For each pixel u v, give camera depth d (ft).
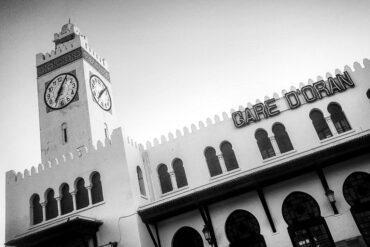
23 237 65.16
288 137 72.18
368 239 58.65
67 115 96.99
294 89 75.31
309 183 64.85
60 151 92.68
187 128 79.71
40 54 110.93
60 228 62.59
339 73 73.56
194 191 64.44
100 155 75.61
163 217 68.59
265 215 65.21
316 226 61.98
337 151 60.03
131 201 68.33
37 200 78.59
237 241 65.21
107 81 116.78
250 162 71.41
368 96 69.51
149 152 80.43
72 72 102.99
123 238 65.87
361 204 61.11
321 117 71.77
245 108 75.82
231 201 68.13
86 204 73.67
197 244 68.13
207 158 76.28
